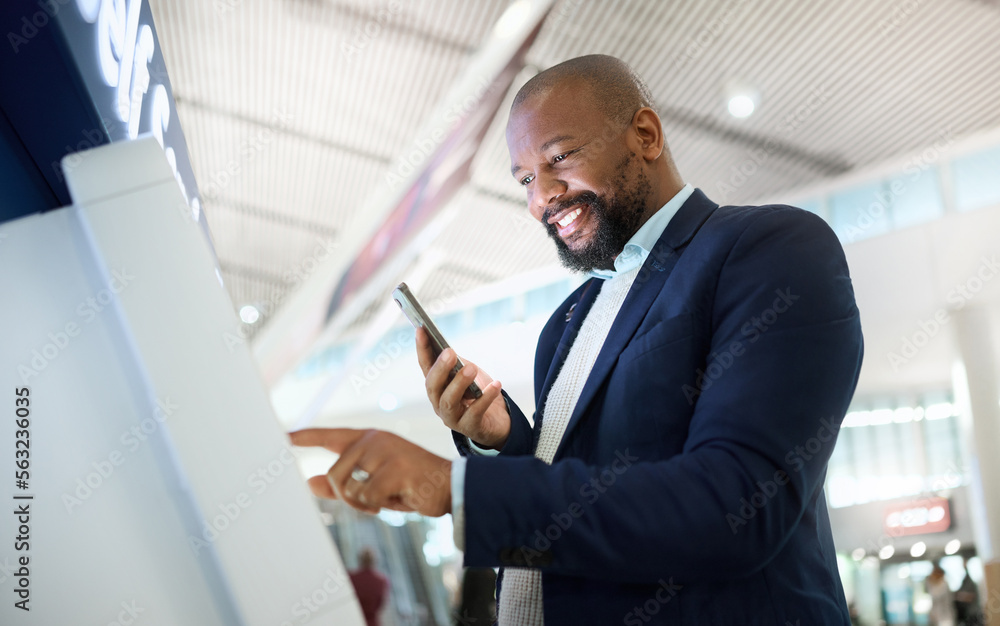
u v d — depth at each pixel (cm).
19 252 64
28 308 63
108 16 71
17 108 67
